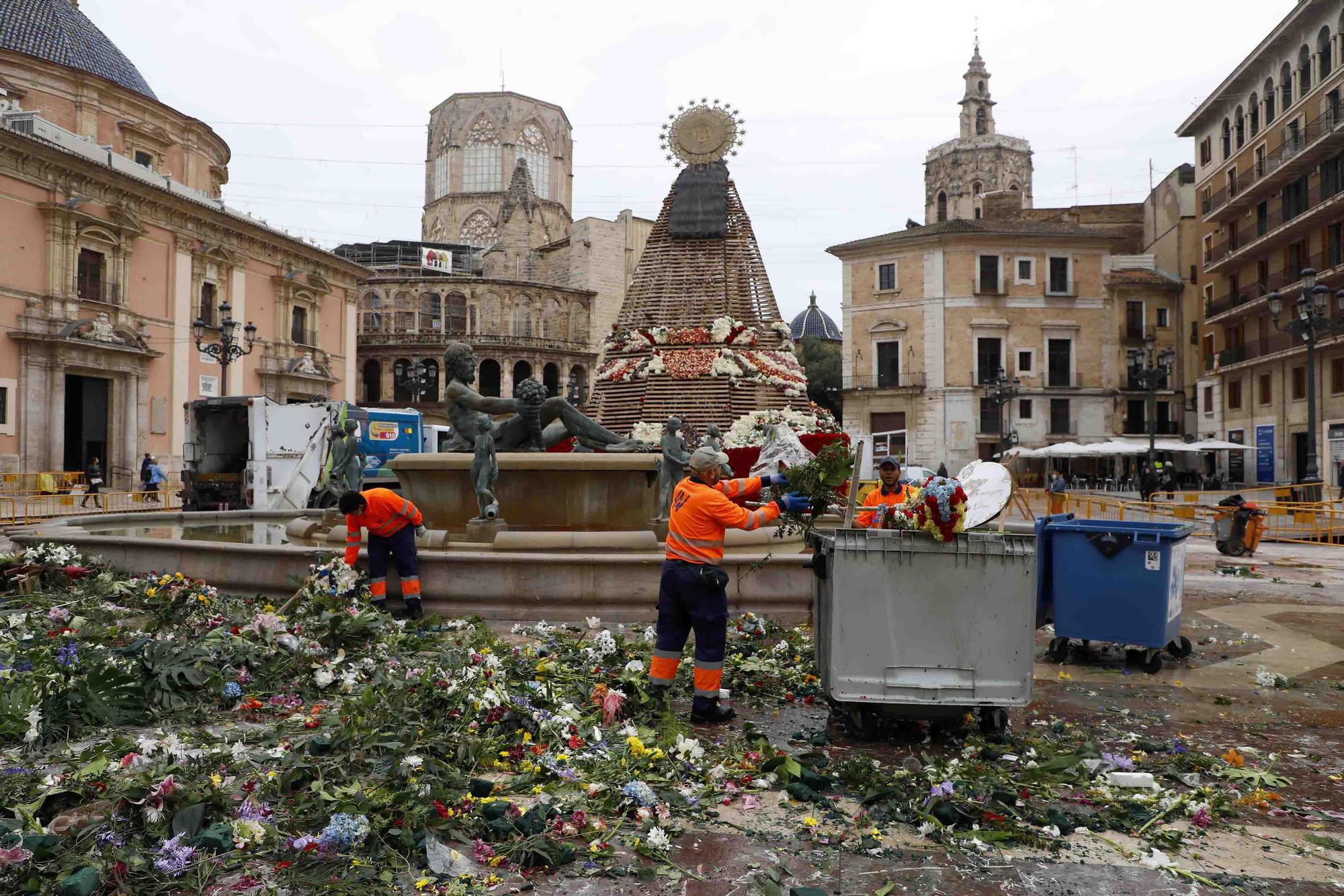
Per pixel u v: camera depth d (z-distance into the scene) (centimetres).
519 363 6262
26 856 296
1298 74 3891
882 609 468
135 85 4259
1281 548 1745
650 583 791
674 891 315
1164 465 3809
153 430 3647
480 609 791
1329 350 3594
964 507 464
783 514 523
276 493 2214
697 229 2358
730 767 434
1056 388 5006
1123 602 666
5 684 470
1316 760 470
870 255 5184
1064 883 326
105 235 3391
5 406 3042
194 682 512
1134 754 470
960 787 400
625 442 1014
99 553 945
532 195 7056
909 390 5009
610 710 493
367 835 331
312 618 670
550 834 351
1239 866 342
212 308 4031
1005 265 4994
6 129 2962
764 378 2238
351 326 5094
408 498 1002
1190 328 5084
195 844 321
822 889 313
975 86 7581
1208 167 4831
